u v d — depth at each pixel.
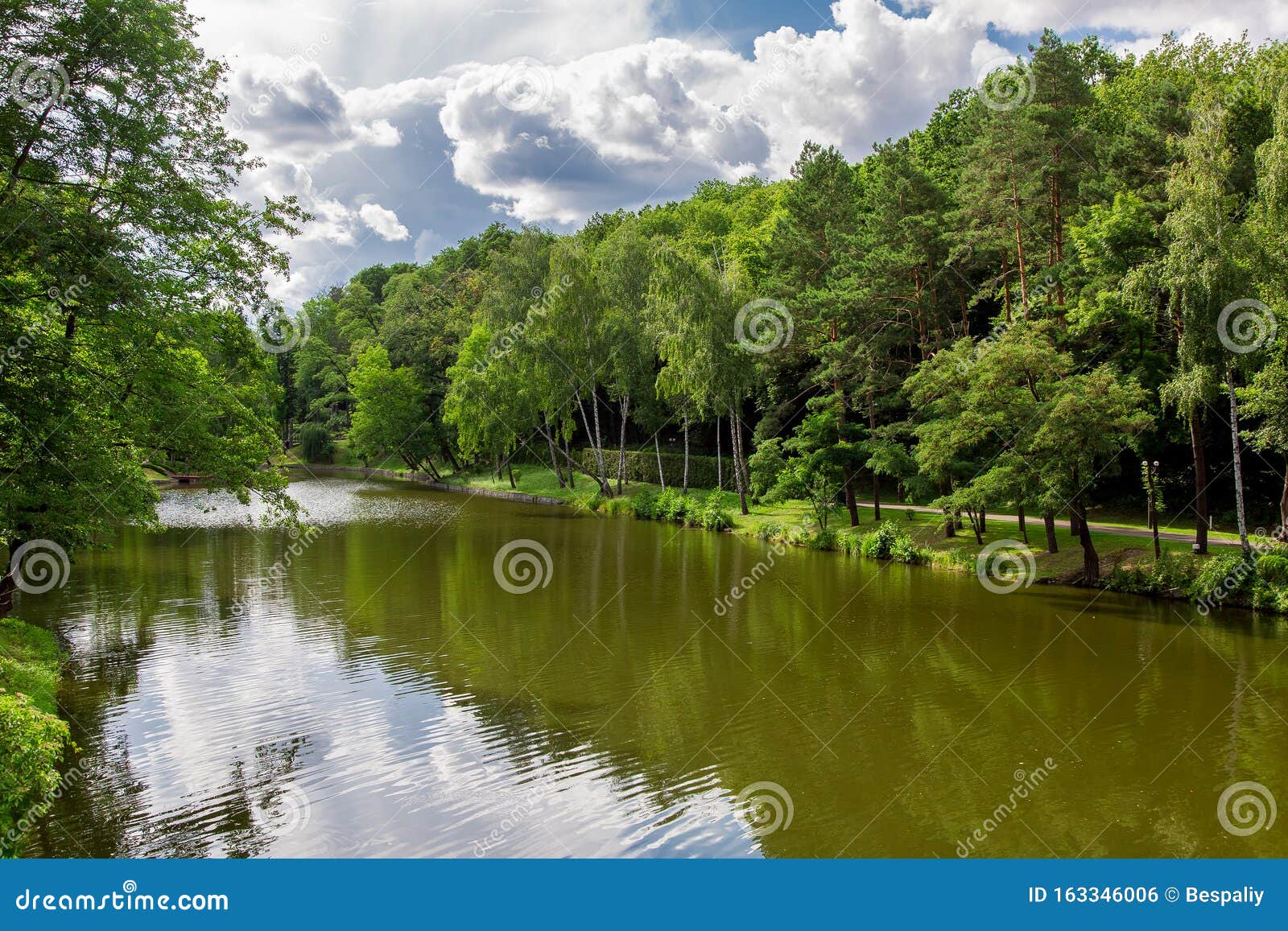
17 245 14.12
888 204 38.62
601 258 52.38
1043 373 26.86
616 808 12.38
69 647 19.59
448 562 31.69
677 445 61.84
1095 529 32.66
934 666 19.11
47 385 14.72
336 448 86.62
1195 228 22.67
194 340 19.19
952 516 30.69
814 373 40.88
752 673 18.61
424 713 15.93
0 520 15.70
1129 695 17.19
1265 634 21.44
